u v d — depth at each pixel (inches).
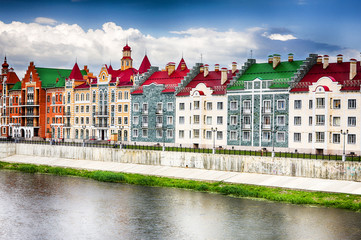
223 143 4603.8
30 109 6766.7
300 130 4092.0
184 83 5039.4
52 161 4950.8
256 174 3565.5
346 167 3181.6
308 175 3336.6
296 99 4124.0
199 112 4751.5
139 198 3257.9
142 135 5300.2
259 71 4608.8
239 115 4493.1
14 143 5487.2
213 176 3698.3
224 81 4756.4
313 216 2728.8
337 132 3887.8
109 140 5477.4
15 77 7268.7
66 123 6225.4
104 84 5743.1
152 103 5191.9
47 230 2593.5
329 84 3939.5
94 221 2743.6
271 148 4281.5
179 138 4933.6
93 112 5885.8
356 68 4047.7
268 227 2559.1
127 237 2465.6
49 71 6796.3
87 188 3629.4
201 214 2827.3
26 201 3218.5
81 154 4788.4
